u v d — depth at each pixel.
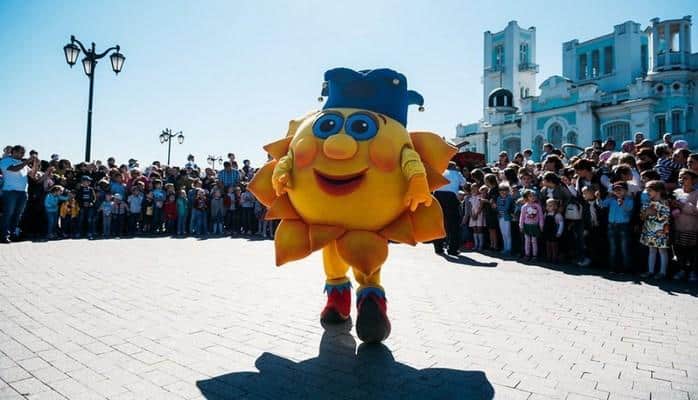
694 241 7.44
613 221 8.25
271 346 4.20
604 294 6.44
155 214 14.83
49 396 3.13
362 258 3.93
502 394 3.25
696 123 37.38
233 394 3.22
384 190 3.92
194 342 4.28
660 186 7.70
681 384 3.43
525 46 55.69
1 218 11.78
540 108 42.75
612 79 44.56
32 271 7.50
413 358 3.94
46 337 4.32
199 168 17.73
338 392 3.27
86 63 15.20
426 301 5.96
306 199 4.02
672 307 5.73
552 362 3.86
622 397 3.22
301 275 7.61
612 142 11.96
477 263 9.30
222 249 11.00
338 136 3.91
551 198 9.52
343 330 4.68
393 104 4.44
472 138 49.47
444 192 10.47
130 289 6.34
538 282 7.28
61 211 12.99
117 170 14.45
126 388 3.28
